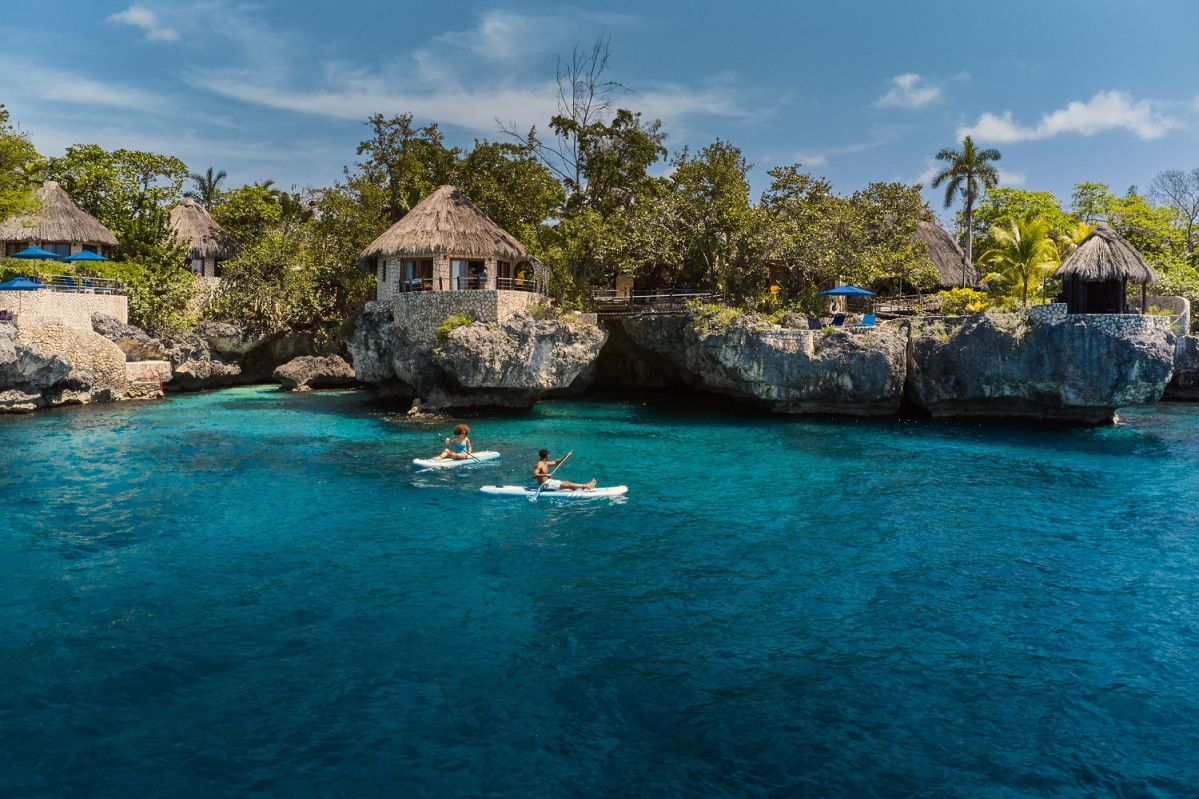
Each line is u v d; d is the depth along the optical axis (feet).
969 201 198.59
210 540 63.05
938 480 86.58
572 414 134.41
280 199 229.04
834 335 130.82
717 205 148.25
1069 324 117.08
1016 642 46.44
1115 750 35.70
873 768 34.22
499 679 41.37
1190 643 46.39
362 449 99.45
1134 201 209.87
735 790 32.63
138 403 137.39
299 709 38.17
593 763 34.35
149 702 38.63
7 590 52.08
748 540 64.95
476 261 148.66
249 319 168.86
